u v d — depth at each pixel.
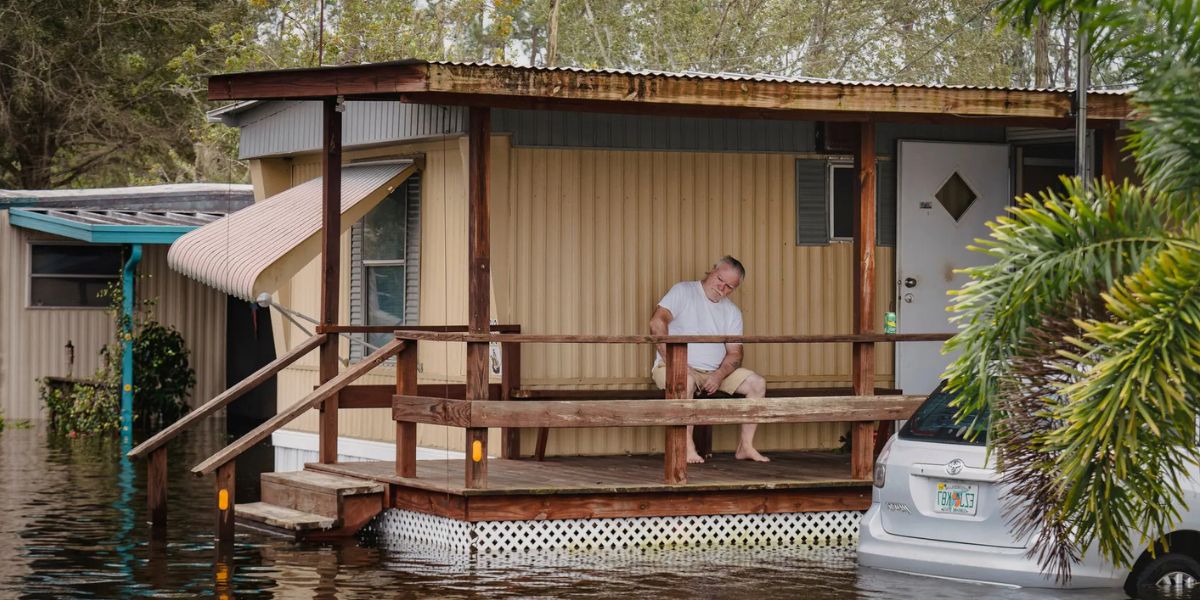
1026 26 7.21
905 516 9.41
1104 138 12.05
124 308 19.91
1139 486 6.77
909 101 11.12
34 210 21.48
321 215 13.21
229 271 12.98
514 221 12.69
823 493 11.24
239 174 33.06
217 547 10.87
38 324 21.84
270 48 29.66
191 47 30.05
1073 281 6.75
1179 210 6.64
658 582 9.58
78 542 11.14
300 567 10.10
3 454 17.48
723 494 11.03
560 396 12.47
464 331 12.88
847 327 13.78
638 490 10.82
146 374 21.30
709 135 13.30
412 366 11.50
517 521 10.67
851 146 13.52
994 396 7.22
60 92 31.62
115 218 21.06
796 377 13.59
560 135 12.80
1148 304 6.21
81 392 20.33
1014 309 6.92
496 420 10.52
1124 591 8.79
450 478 11.33
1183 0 6.29
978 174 14.12
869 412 11.30
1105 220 6.71
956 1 30.31
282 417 11.19
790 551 10.83
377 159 14.12
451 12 29.67
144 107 33.34
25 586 9.47
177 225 20.14
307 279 15.34
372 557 10.49
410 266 13.74
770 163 13.53
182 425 11.81
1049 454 6.99
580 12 33.12
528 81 10.23
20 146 32.28
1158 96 6.41
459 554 10.61
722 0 31.23
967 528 9.12
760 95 10.77
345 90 10.83
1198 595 8.78
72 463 16.53
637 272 13.05
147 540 11.23
